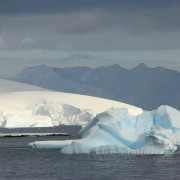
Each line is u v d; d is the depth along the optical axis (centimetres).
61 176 12838
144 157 16575
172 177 12569
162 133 16475
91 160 15925
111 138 17388
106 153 17250
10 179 12406
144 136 17062
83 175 12975
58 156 17400
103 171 13650
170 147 17412
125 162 15388
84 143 17650
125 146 16950
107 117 18800
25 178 12538
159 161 15600
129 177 12600
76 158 16562
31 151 19938
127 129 19388
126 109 19100
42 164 15425
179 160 15825
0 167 14850
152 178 12425
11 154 18988
